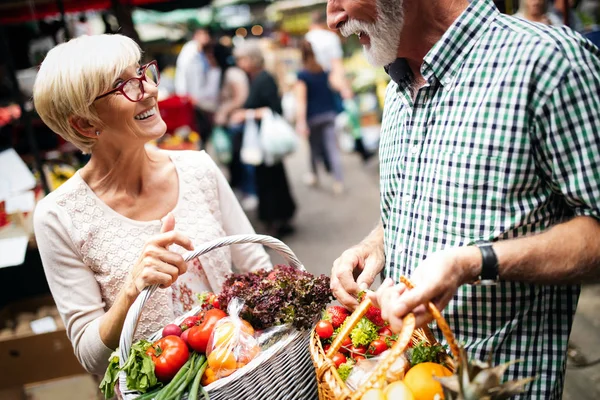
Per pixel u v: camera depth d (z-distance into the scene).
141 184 1.81
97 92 1.60
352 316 1.22
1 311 3.07
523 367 1.30
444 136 1.32
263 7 11.24
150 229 1.80
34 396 2.86
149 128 1.71
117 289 1.77
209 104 6.70
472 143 1.26
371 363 1.27
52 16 3.62
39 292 3.28
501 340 1.30
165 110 4.74
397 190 1.46
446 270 1.09
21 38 3.58
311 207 6.54
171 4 4.73
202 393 1.34
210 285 1.88
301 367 1.45
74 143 1.74
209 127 6.79
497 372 1.00
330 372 1.16
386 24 1.30
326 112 6.93
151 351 1.44
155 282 1.48
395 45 1.33
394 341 1.33
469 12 1.28
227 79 6.10
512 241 1.18
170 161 1.90
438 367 1.15
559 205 1.29
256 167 5.61
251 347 1.40
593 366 2.93
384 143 1.55
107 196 1.79
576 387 2.80
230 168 6.60
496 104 1.23
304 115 6.98
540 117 1.18
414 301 1.06
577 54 1.17
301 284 1.52
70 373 2.92
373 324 1.38
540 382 1.31
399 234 1.45
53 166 3.59
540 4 3.45
